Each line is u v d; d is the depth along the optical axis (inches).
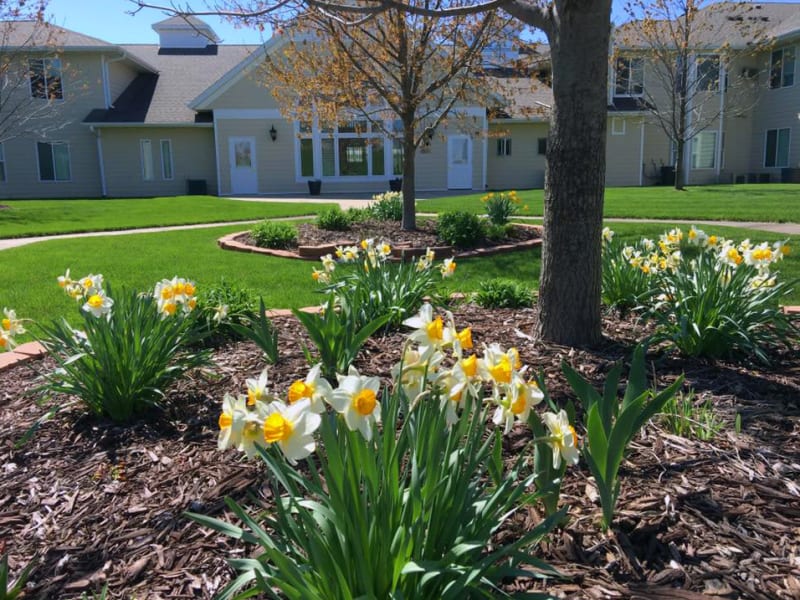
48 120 1019.3
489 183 1092.5
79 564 97.3
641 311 214.2
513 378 74.3
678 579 87.3
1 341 148.6
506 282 250.2
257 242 430.6
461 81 477.7
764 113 1097.4
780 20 1103.0
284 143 1031.0
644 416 98.7
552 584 87.2
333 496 70.8
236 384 161.3
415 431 87.3
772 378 156.9
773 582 86.0
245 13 202.2
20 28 1003.9
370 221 511.8
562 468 96.0
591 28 165.3
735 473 112.1
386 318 161.2
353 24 211.8
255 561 79.0
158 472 121.6
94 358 140.8
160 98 1091.3
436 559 78.4
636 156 1100.5
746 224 477.7
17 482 120.5
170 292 152.5
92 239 481.7
